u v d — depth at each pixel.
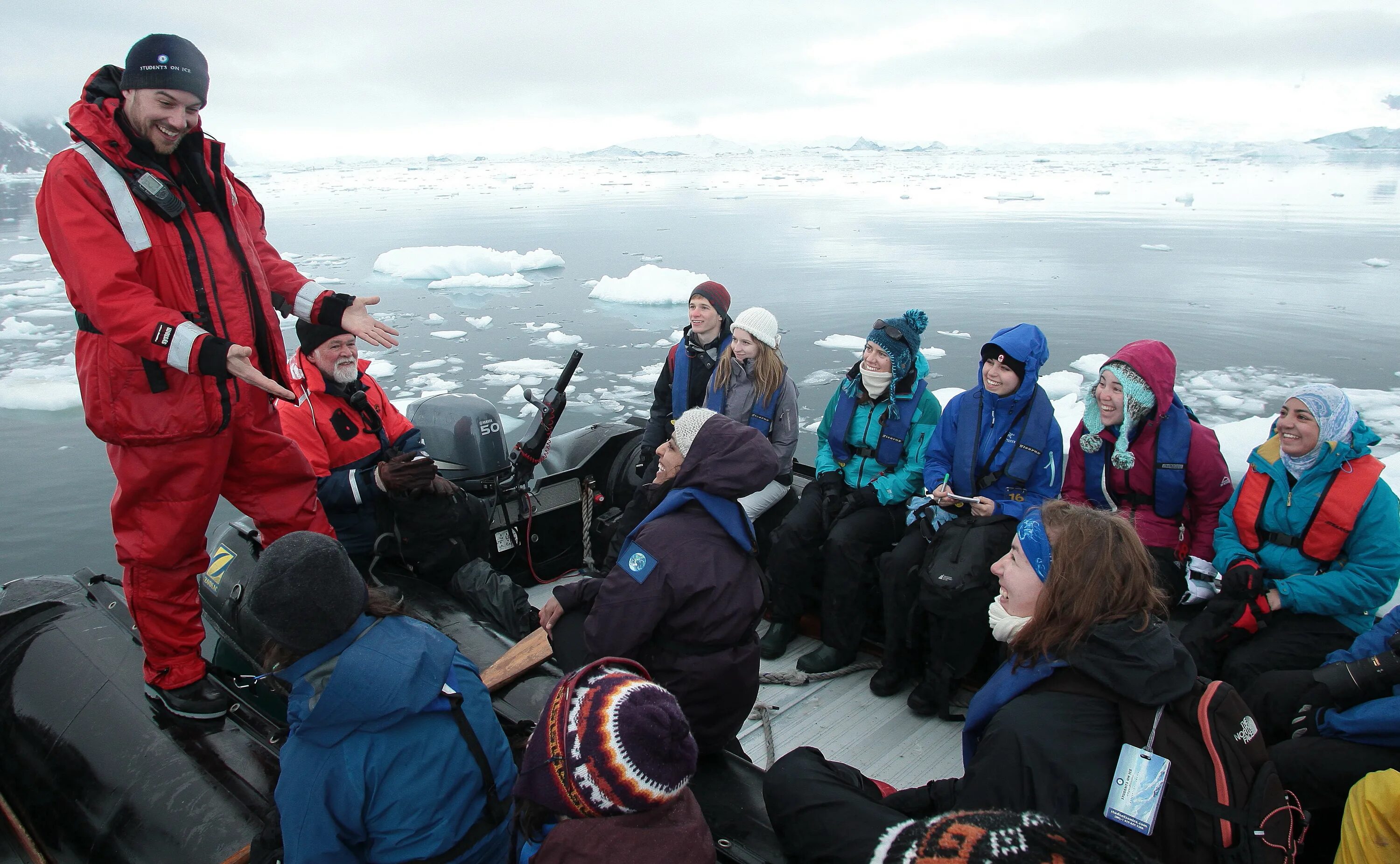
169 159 1.77
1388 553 2.26
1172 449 2.69
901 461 3.01
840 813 1.50
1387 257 19.67
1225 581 2.44
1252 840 1.24
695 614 1.75
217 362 1.63
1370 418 8.72
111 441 1.79
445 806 1.24
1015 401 2.73
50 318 14.21
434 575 2.75
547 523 3.54
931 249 21.98
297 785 1.19
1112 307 14.27
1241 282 16.48
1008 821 0.99
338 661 1.20
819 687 2.92
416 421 3.23
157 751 1.96
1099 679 1.35
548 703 1.18
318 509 2.22
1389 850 1.56
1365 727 1.86
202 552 2.03
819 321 13.55
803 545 3.03
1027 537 1.54
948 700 2.67
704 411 1.94
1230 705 1.32
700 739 1.85
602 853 1.08
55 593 2.66
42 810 2.00
